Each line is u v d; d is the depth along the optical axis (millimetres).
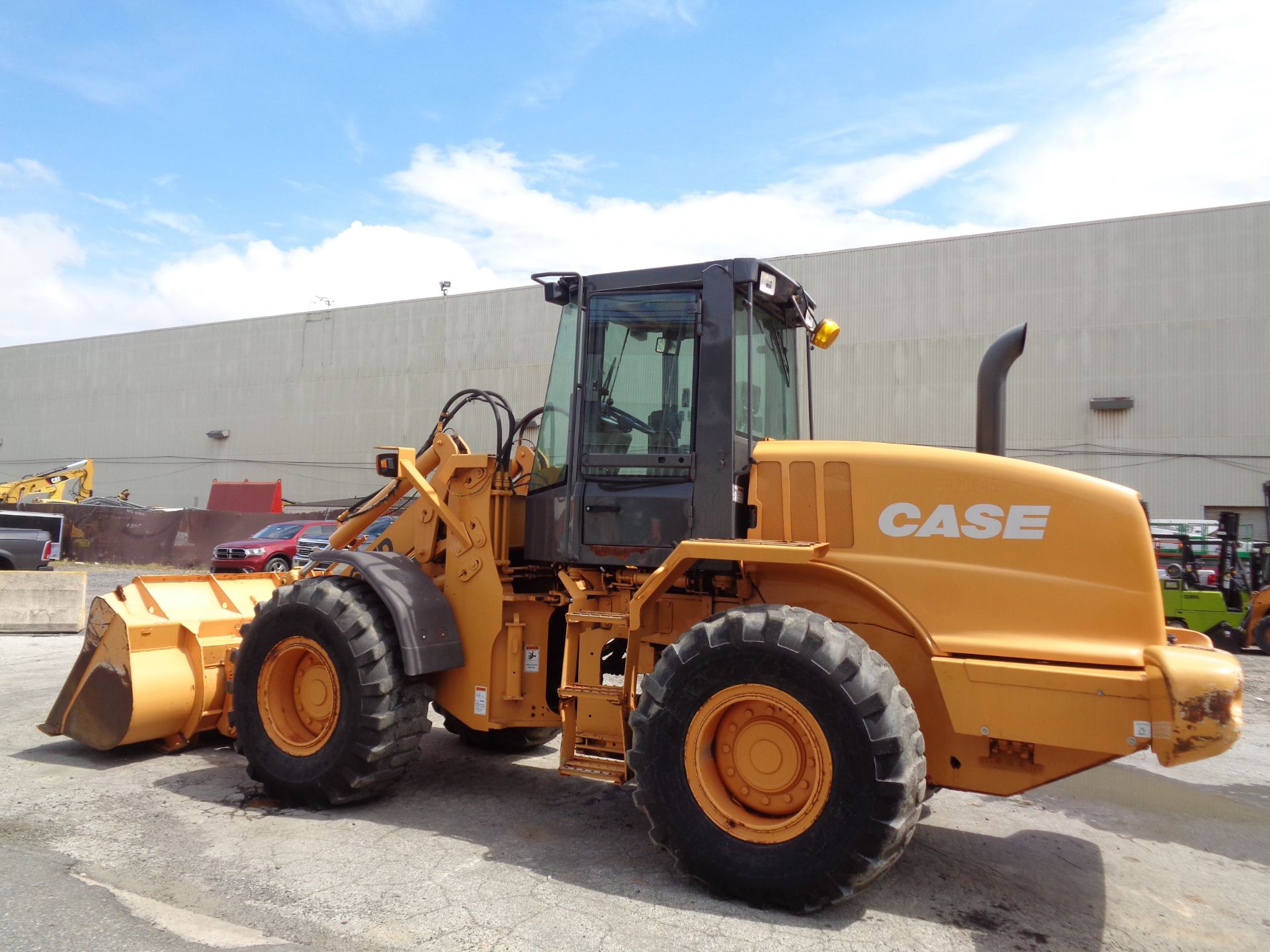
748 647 3395
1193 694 2928
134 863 3662
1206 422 25688
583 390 4316
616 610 4230
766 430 4480
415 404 37656
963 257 28234
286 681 4617
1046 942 3232
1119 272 26703
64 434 46906
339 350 39750
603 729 3980
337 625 4352
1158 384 26203
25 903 3234
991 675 3311
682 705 3510
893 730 3178
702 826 3432
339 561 4570
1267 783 5680
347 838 4066
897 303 28844
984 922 3377
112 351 45906
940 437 28125
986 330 27875
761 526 3900
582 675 4137
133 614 5422
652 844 4078
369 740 4285
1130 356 26500
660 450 4117
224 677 5504
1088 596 3344
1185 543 13062
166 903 3279
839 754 3213
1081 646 3295
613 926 3180
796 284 4520
